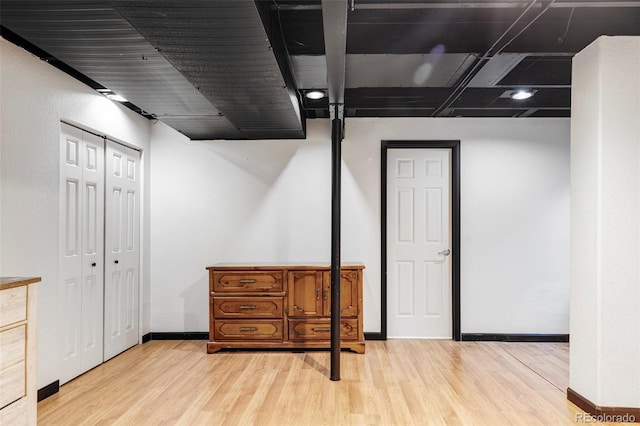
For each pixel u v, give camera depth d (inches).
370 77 125.4
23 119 105.1
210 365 139.9
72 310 126.6
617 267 98.7
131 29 80.0
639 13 95.3
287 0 86.6
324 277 154.0
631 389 98.3
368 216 172.9
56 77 116.6
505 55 109.6
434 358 146.8
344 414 102.7
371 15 95.5
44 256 112.0
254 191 175.0
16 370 77.2
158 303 173.2
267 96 117.4
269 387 120.0
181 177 174.9
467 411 104.3
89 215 135.5
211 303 155.0
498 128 172.6
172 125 151.2
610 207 99.1
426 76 125.0
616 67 98.9
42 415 102.0
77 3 70.1
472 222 172.2
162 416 101.7
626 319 98.7
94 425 97.2
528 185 172.4
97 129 135.6
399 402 109.6
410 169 175.2
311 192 174.2
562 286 170.9
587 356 103.4
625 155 99.0
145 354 152.6
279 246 174.1
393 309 173.9
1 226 98.8
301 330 154.0
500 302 171.0
